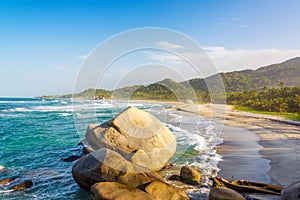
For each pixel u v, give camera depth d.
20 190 6.80
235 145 11.36
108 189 5.22
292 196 4.80
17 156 10.65
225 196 5.13
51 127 20.14
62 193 6.60
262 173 7.37
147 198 5.05
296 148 10.73
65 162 9.61
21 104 55.72
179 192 5.61
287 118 23.66
